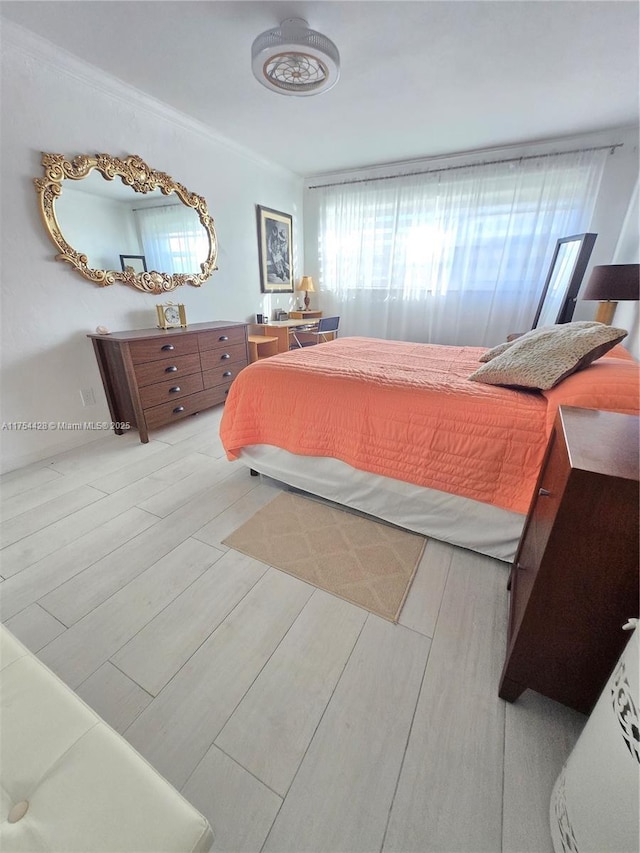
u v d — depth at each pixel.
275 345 4.28
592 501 0.70
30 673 0.67
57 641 1.19
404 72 2.25
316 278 4.93
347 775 0.87
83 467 2.34
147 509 1.90
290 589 1.39
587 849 0.60
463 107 2.71
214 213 3.47
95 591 1.38
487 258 3.85
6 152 2.03
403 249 4.21
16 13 1.76
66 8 1.73
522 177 3.50
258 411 1.93
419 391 1.53
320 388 1.74
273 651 1.16
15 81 2.00
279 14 1.77
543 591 0.81
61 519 1.81
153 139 2.79
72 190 2.34
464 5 1.71
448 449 1.44
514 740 0.93
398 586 1.40
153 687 1.06
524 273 3.73
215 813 0.81
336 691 1.05
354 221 4.41
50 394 2.45
